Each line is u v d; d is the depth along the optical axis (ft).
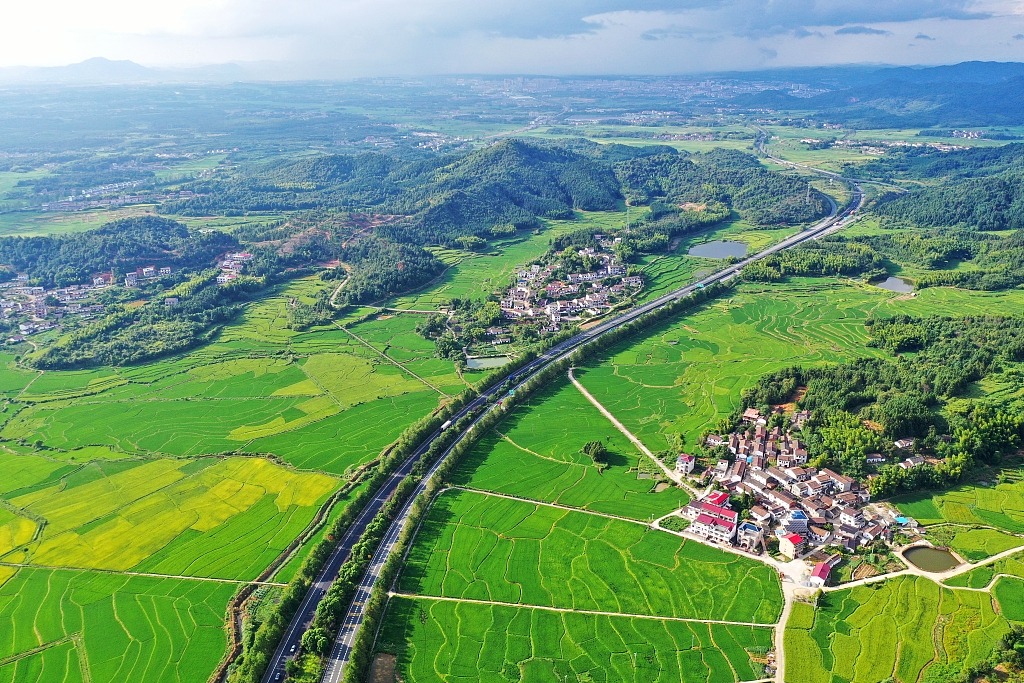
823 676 553.23
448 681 561.84
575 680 559.38
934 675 546.67
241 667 564.30
